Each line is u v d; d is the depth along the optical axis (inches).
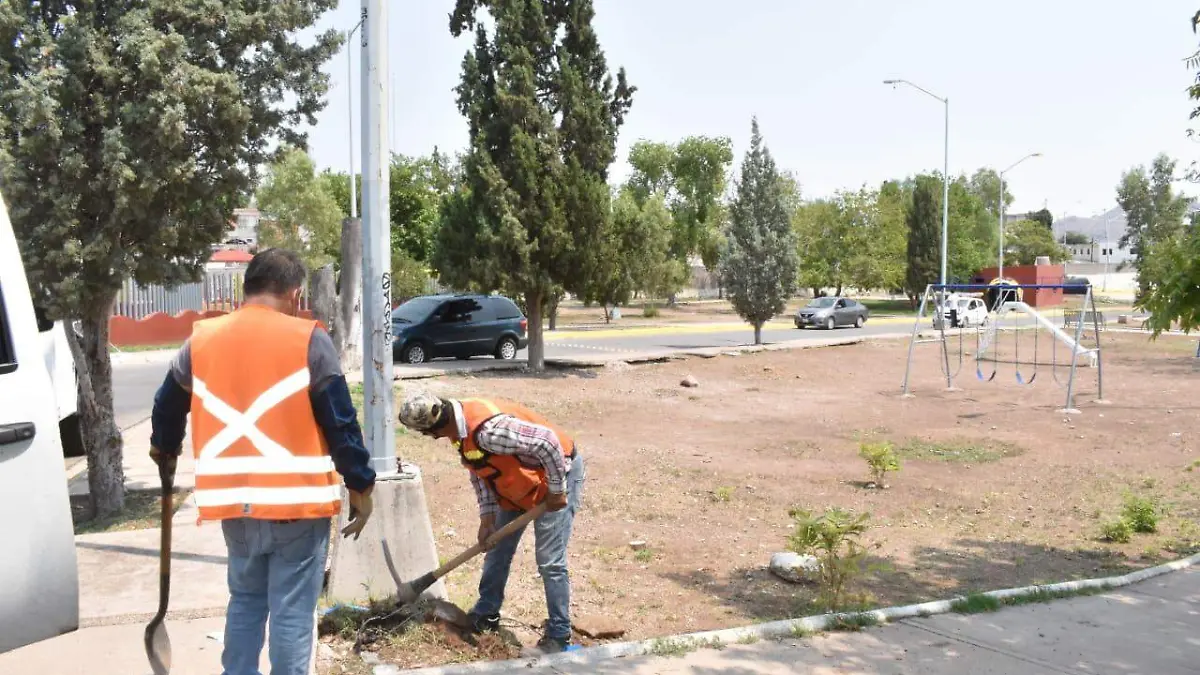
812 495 379.9
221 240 293.9
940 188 2150.6
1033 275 2194.9
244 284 133.0
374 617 183.5
